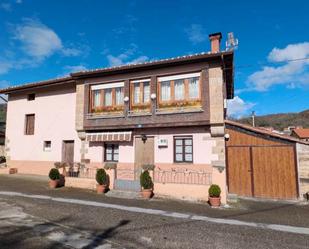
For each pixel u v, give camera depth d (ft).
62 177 51.21
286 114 281.13
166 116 50.11
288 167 46.91
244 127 49.55
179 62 49.34
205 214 33.86
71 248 20.85
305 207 40.96
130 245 22.11
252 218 33.01
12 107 70.33
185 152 50.21
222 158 47.01
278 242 24.36
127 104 53.36
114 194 44.21
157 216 31.58
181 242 23.32
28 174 64.03
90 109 57.06
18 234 23.31
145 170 44.52
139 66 51.65
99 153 56.29
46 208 33.09
